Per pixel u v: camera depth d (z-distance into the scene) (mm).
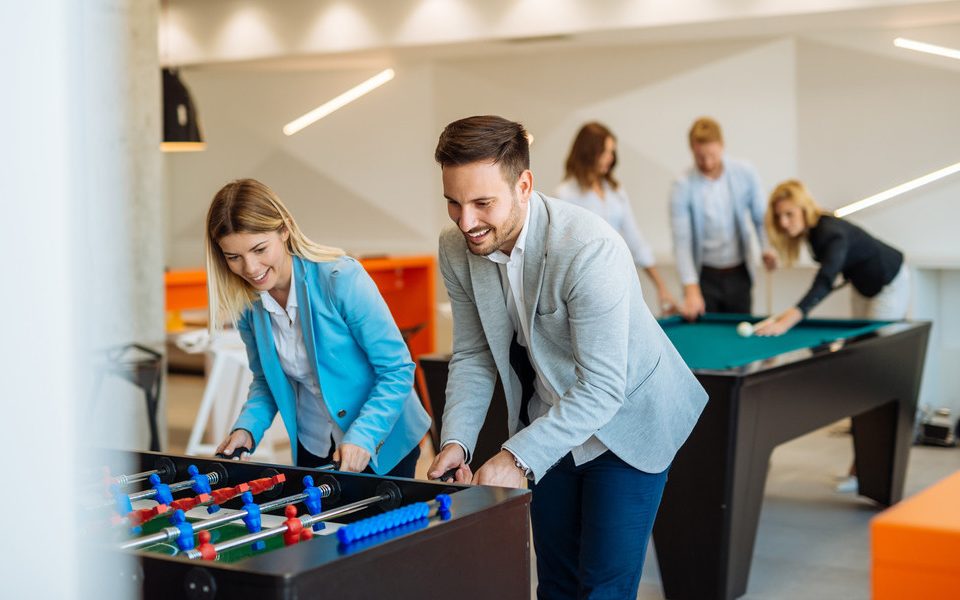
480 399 2400
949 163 6602
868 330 4570
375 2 7309
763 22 6449
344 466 2314
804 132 7062
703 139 5887
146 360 4867
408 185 8703
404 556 1590
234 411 6059
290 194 9211
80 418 1092
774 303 7180
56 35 1032
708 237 6105
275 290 2479
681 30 6758
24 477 1055
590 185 6039
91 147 4836
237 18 7727
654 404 2295
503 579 1791
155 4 5199
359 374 2531
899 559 1247
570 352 2236
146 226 5234
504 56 8023
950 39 6516
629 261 2180
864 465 4762
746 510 3430
